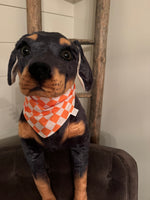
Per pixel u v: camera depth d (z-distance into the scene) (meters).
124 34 0.74
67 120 0.46
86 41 0.76
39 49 0.39
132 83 0.76
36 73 0.34
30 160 0.51
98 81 0.79
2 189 0.62
